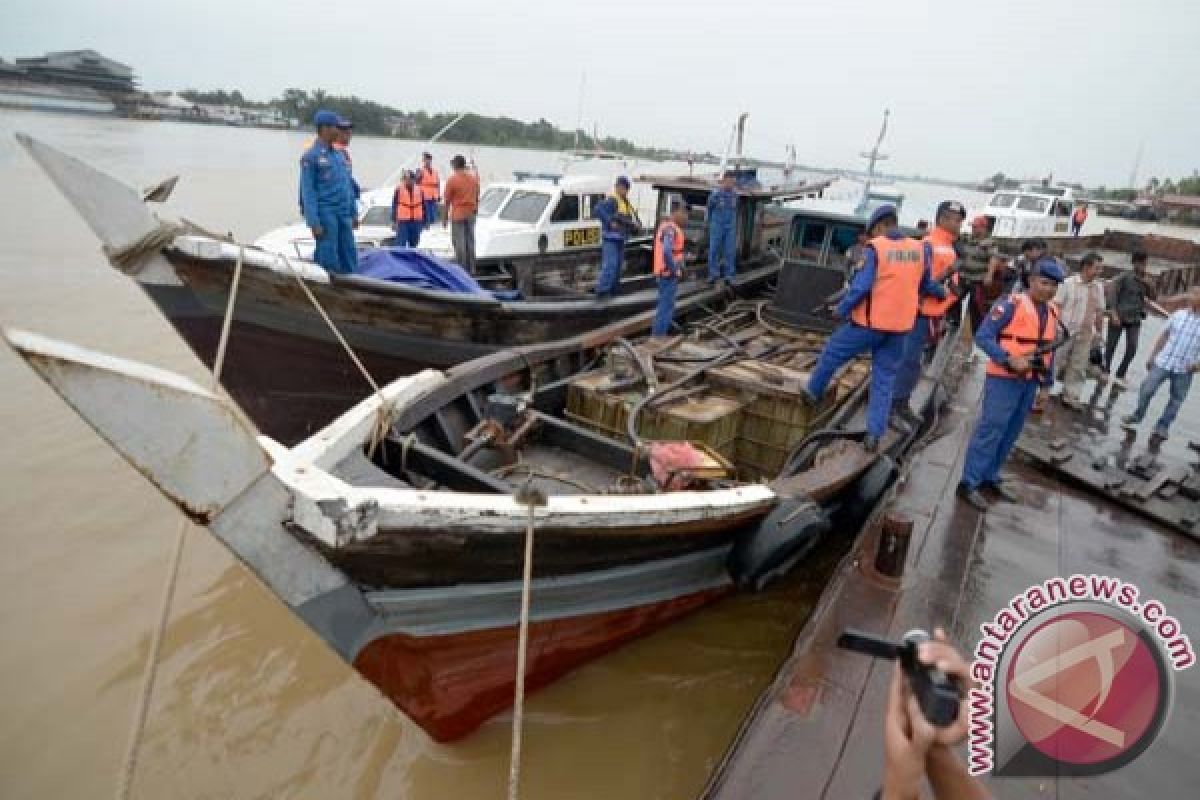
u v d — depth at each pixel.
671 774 3.74
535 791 3.56
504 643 3.54
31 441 6.62
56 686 3.94
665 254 7.03
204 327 5.46
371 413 4.05
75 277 12.45
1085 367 8.58
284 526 2.70
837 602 3.99
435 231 11.65
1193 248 25.34
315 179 5.94
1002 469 6.38
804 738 2.98
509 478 4.56
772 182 11.91
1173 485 6.12
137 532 5.39
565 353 6.29
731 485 4.33
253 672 4.19
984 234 9.95
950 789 1.12
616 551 3.68
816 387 5.21
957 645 3.70
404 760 3.68
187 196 23.30
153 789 3.41
